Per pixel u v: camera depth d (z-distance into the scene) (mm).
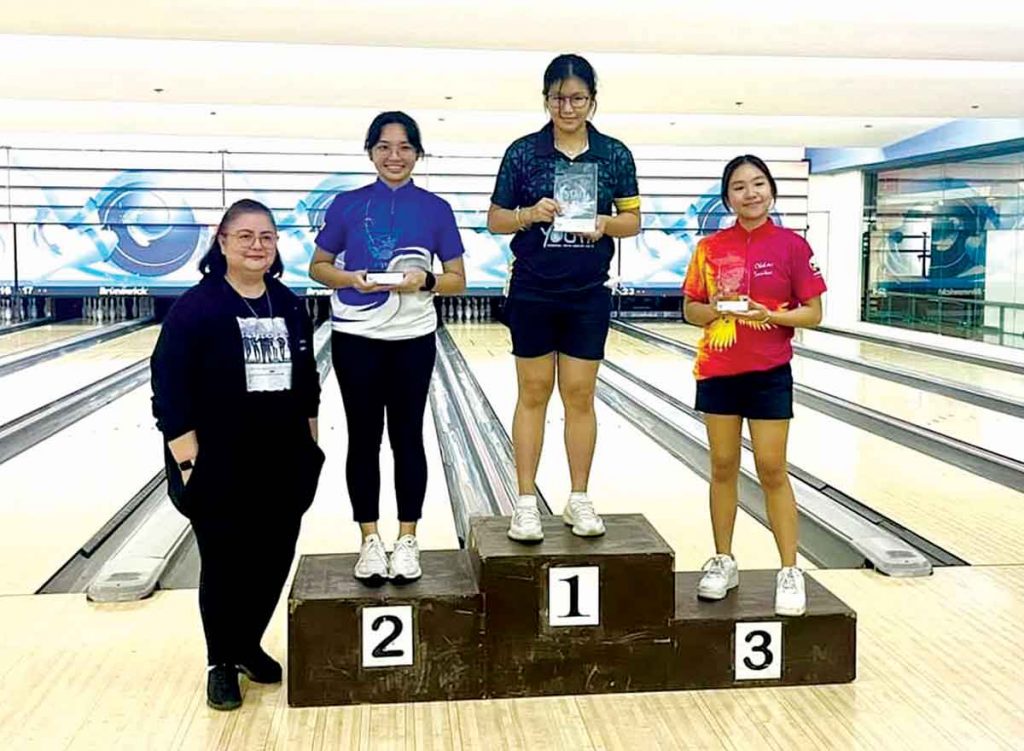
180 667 2834
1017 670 2807
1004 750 2352
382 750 2354
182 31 5898
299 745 2377
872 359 9508
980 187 10789
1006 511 4523
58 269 12359
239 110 9531
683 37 6027
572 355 2822
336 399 7547
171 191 12430
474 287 13062
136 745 2371
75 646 2977
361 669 2596
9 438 6023
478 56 6887
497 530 2883
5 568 3787
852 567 3824
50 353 9836
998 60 6727
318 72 7375
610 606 2650
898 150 11609
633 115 9797
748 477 5039
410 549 2752
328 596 2590
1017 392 7316
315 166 12664
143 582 3434
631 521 2992
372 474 2764
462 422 6809
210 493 2527
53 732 2434
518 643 2635
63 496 4820
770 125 10500
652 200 13141
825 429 6426
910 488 4926
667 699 2645
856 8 5457
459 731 2453
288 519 2654
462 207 12953
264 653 2773
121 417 6852
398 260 2691
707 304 2869
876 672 2799
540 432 2863
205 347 2514
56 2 5266
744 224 2840
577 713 2559
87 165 12266
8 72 7367
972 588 3480
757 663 2713
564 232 2721
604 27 5848
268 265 2547
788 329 2820
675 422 6570
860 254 13172
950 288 11406
